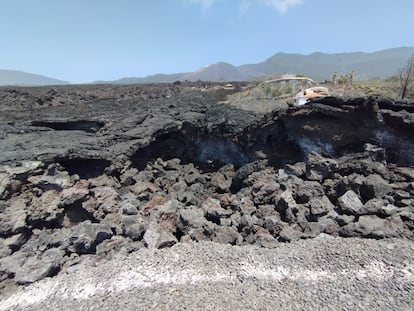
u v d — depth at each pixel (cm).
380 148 2083
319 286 1228
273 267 1350
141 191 2189
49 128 2789
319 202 1856
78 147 2231
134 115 2978
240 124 2748
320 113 2302
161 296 1202
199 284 1265
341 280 1251
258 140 2634
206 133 2797
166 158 2769
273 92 4419
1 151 2094
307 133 2361
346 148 2248
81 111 3441
